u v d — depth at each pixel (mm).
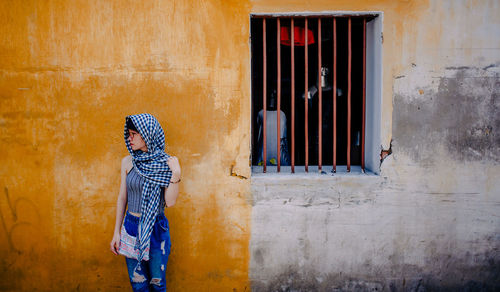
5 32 2795
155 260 2465
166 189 2410
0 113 2844
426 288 2977
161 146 2486
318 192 2896
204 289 2979
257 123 3527
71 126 2855
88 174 2891
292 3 2791
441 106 2859
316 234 2930
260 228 2924
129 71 2824
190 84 2834
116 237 2502
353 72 3549
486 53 2830
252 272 2967
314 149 3822
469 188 2908
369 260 2957
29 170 2887
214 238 2934
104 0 2781
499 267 2959
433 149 2887
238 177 2883
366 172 3021
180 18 2797
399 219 2924
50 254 2955
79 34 2799
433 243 2941
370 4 2797
